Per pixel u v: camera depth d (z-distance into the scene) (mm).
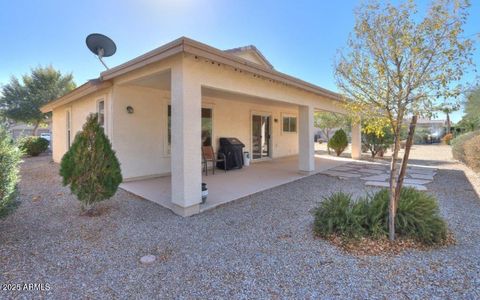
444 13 2840
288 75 6391
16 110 20406
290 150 14266
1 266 2787
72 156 4293
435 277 2529
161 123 7656
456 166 10086
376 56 3146
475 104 10477
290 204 5121
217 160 8891
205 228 3887
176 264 2852
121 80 6340
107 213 4555
